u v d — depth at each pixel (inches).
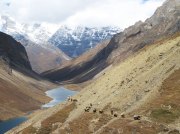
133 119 2829.7
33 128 3730.3
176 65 3186.5
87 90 4153.5
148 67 3523.6
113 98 3415.4
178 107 2716.5
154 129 2615.7
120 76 3814.0
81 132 3184.1
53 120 3688.5
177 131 2502.5
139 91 3201.3
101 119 3157.0
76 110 3727.9
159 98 2901.1
